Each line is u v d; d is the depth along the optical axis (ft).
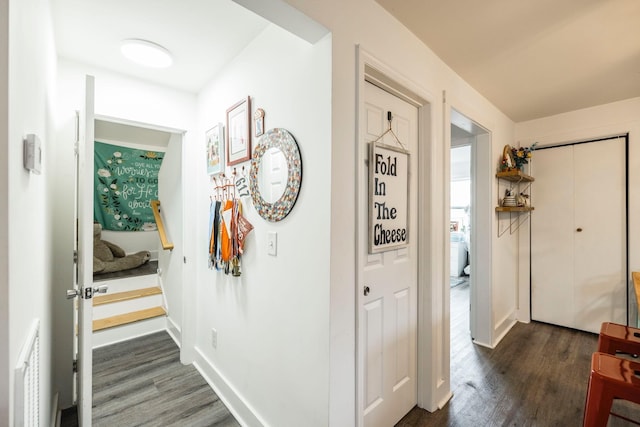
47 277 4.65
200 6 4.67
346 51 4.09
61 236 6.25
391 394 5.42
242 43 5.70
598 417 3.86
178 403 6.31
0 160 2.06
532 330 10.10
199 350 7.74
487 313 8.87
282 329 4.78
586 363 7.82
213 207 6.73
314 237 4.16
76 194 6.08
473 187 9.20
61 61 6.18
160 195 11.73
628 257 9.00
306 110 4.30
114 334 9.25
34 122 3.25
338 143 3.99
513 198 9.55
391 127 5.41
